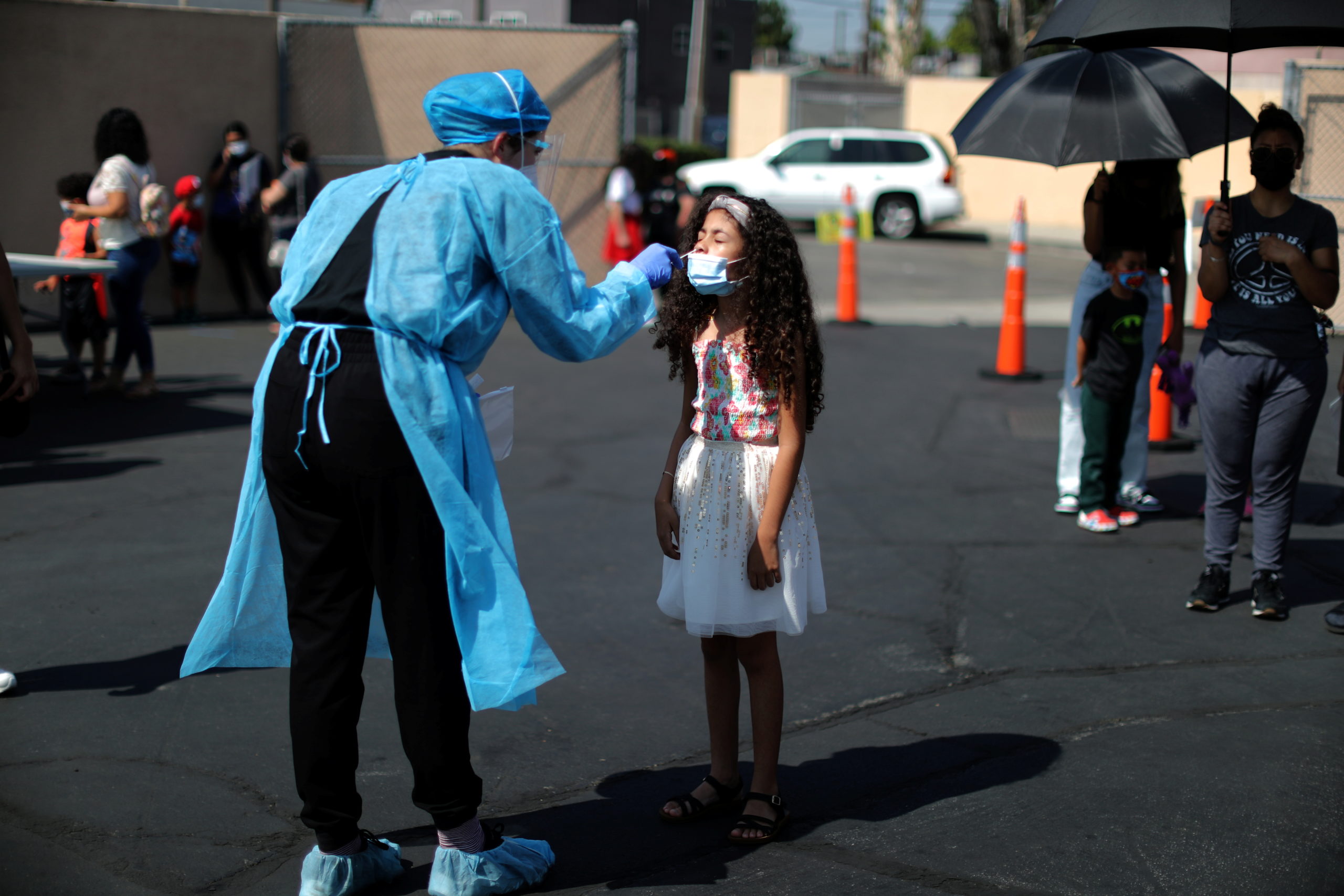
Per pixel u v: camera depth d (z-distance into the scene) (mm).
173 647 4293
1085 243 5703
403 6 34969
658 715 3898
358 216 2596
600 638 4555
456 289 2547
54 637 4355
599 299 2783
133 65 11383
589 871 2939
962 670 4258
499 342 11094
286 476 2617
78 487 6320
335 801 2725
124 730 3645
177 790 3289
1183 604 4871
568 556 5488
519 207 2584
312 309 2578
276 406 2615
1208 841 3039
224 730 3668
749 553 2996
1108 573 5258
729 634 3035
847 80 28719
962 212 22906
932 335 11781
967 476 6898
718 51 46625
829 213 22688
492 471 2670
